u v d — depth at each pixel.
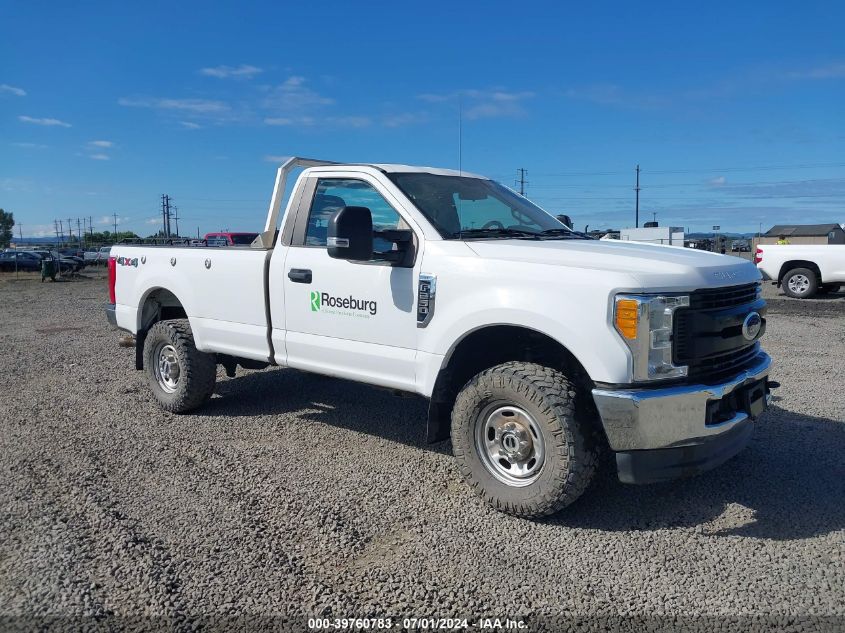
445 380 4.27
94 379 7.75
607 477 4.53
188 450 5.15
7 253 49.00
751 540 3.63
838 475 4.49
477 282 4.01
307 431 5.64
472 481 4.09
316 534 3.73
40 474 4.62
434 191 4.81
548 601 3.09
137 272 6.52
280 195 5.86
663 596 3.12
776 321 12.16
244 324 5.46
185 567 3.37
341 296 4.72
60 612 2.99
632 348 3.53
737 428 3.87
